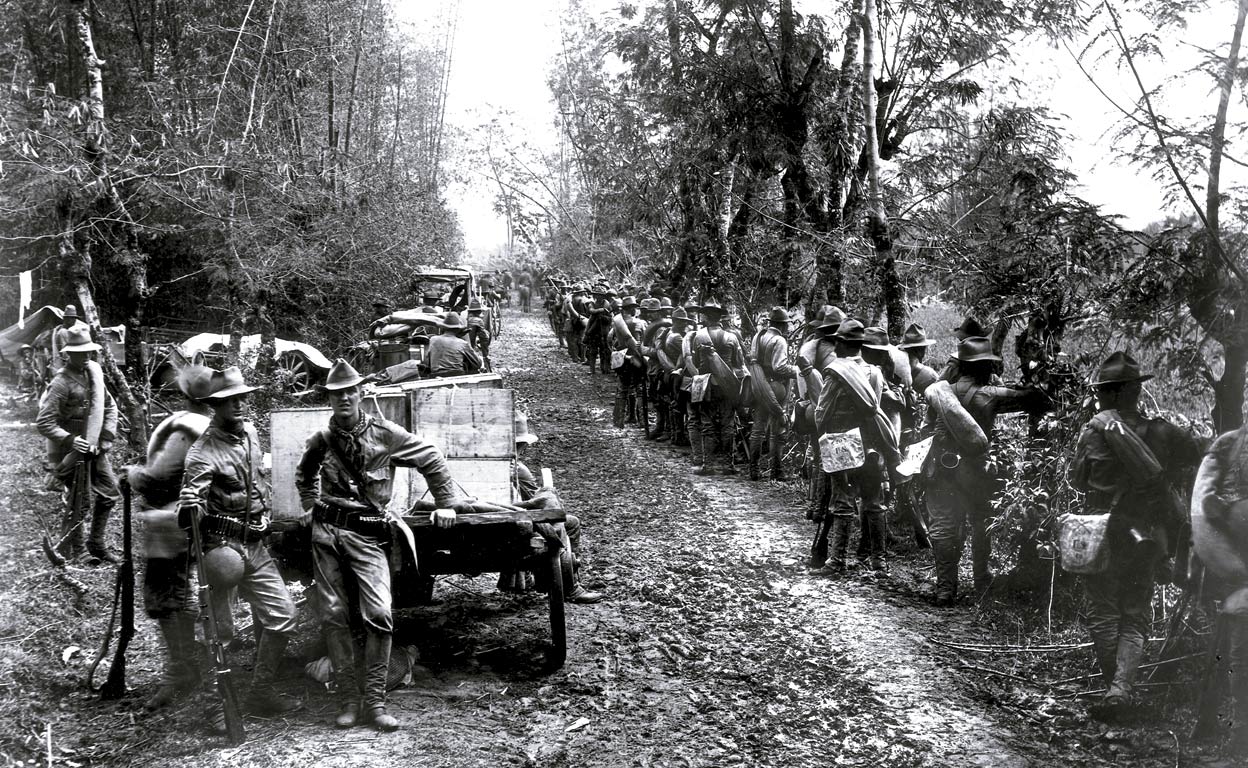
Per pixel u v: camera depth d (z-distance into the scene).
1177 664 5.18
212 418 5.26
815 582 7.41
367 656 4.99
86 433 7.32
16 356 13.70
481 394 5.86
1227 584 4.57
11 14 14.68
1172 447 5.03
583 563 7.89
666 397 13.80
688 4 15.45
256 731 4.90
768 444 11.77
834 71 14.52
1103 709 4.89
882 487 7.74
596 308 21.64
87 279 10.31
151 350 13.35
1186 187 5.94
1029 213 7.32
